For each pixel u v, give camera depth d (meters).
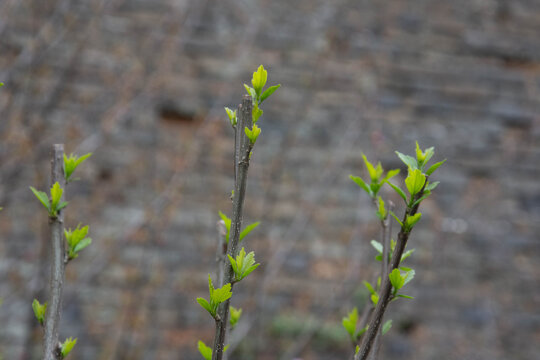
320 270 4.32
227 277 0.82
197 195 4.34
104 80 4.30
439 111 4.81
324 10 4.81
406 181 0.81
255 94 0.84
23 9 3.93
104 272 4.03
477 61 4.99
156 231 4.06
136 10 4.48
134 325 3.95
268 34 4.71
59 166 0.99
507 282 4.51
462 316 4.38
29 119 3.64
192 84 4.54
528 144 4.84
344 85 4.72
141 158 4.30
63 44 4.20
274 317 4.11
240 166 0.82
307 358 4.00
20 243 3.85
